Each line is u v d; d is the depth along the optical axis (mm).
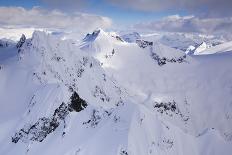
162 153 152500
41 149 161000
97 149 147500
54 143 158875
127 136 147250
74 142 154375
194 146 167125
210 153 166125
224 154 166500
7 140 173125
